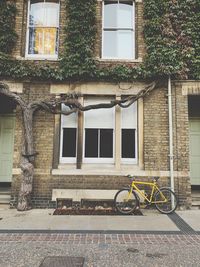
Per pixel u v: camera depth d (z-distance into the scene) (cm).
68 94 924
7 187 1023
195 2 963
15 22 972
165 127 930
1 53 923
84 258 505
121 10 1014
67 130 957
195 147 1041
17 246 563
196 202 916
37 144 923
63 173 909
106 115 963
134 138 953
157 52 929
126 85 944
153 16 957
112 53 995
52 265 473
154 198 872
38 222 739
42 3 1014
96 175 909
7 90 916
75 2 965
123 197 885
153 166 913
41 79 939
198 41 948
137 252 534
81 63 928
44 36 999
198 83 937
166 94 938
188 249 551
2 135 1039
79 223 733
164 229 685
